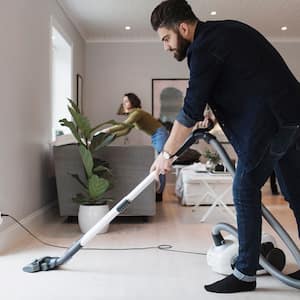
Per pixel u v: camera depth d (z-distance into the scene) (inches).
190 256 105.8
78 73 256.7
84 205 138.1
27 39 138.6
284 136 75.2
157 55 287.7
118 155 151.2
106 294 78.7
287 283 82.5
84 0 200.7
